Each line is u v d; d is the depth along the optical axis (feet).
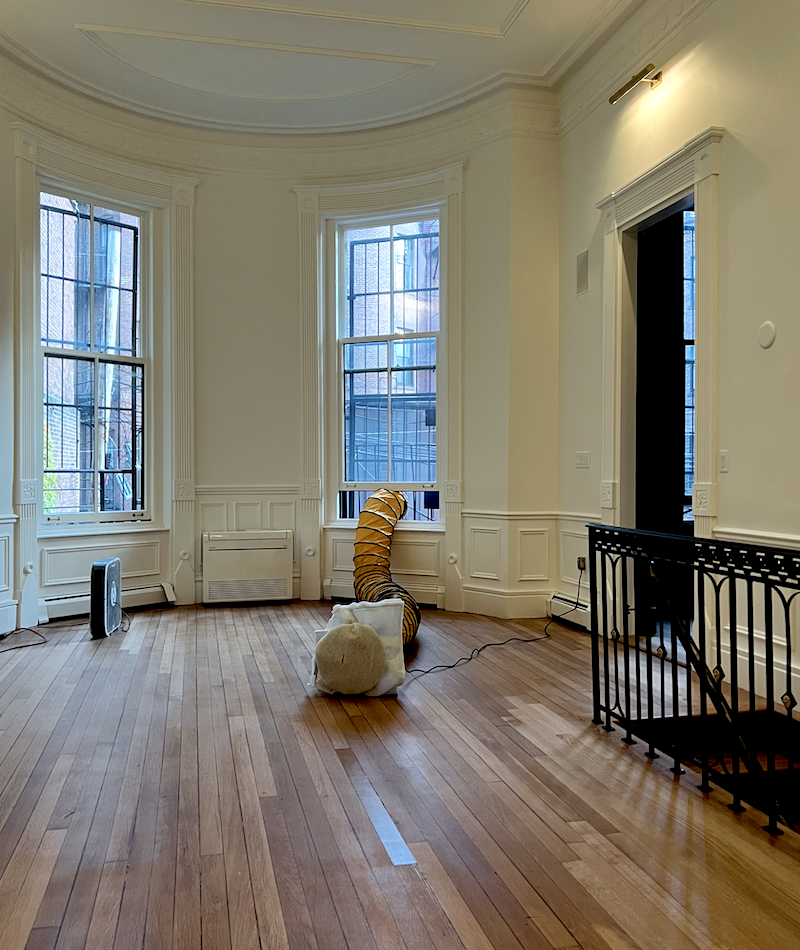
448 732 11.34
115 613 19.03
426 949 6.06
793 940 6.18
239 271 23.18
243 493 23.25
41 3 16.75
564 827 8.21
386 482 23.22
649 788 9.29
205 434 23.00
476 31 17.79
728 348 13.37
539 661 15.71
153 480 22.70
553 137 20.34
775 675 12.30
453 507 21.43
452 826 8.23
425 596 22.13
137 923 6.42
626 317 17.26
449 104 21.02
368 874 7.23
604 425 17.67
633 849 7.72
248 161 23.17
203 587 22.52
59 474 20.68
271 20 17.43
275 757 10.33
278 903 6.73
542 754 10.42
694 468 14.16
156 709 12.54
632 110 16.65
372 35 18.03
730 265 13.33
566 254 19.90
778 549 8.07
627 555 10.82
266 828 8.20
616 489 17.24
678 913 6.56
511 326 20.10
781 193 12.13
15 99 18.86
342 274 23.79
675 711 10.01
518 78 19.69
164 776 9.68
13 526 18.74
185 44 18.49
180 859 7.53
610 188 17.63
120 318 22.24
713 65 13.87
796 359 11.82
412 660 15.85
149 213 22.65
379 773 9.75
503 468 20.31
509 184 20.12
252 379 23.27
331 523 23.72
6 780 9.55
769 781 8.16
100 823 8.34
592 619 11.82
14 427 18.81
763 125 12.53
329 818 8.44
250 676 14.62
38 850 7.73
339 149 23.07
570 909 6.63
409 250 22.95
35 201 19.42
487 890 6.93
